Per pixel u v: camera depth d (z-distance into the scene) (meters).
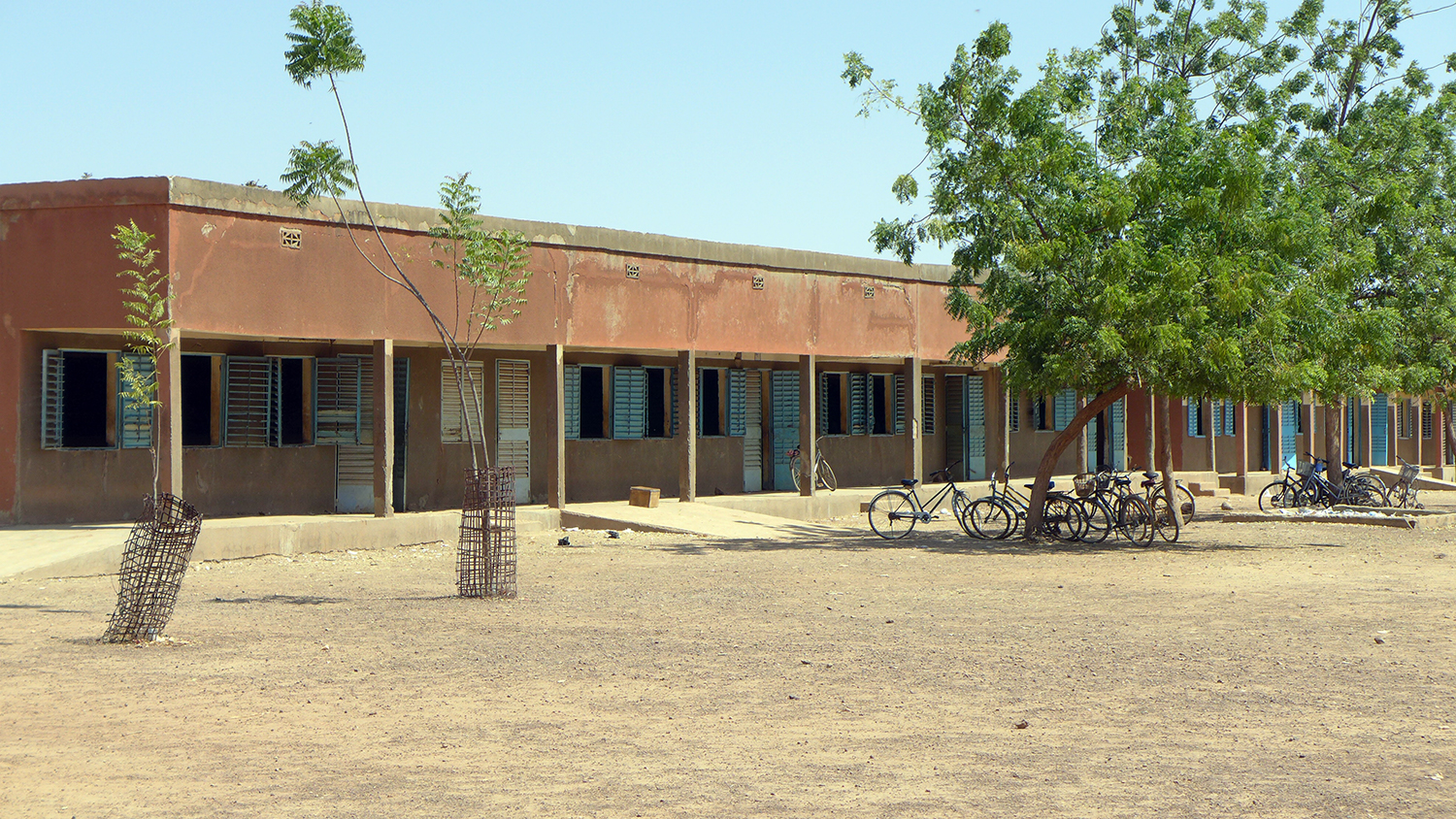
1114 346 16.92
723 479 27.81
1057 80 18.84
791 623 11.47
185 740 7.07
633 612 12.16
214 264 18.11
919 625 11.37
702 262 24.14
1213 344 17.09
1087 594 13.55
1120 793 6.07
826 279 26.12
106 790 6.08
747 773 6.41
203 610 12.32
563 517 22.33
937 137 18.38
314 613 12.09
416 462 22.47
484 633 10.87
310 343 21.50
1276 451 36.34
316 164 14.15
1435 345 23.06
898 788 6.15
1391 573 15.52
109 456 19.19
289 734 7.23
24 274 18.02
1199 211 17.47
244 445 20.69
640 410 25.97
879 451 30.73
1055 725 7.51
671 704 8.04
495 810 5.76
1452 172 24.02
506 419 23.77
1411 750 6.92
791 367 29.06
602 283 22.58
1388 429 44.03
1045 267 18.12
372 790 6.09
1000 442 29.17
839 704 8.08
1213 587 14.12
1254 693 8.41
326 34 13.79
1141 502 19.44
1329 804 5.89
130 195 17.67
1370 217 21.66
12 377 18.14
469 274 15.80
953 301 19.47
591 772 6.43
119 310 17.66
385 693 8.36
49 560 15.31
